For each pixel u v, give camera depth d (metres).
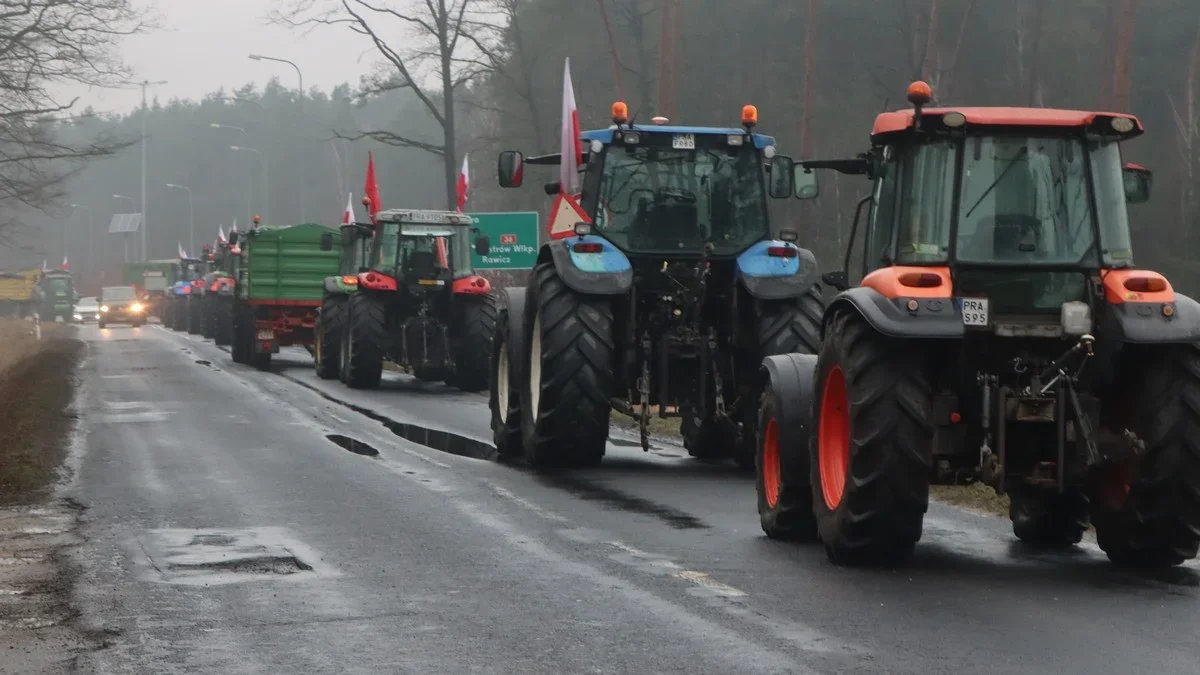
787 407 21.23
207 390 55.31
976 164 19.19
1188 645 14.58
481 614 16.16
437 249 57.59
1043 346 19.03
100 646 14.71
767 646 14.55
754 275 30.19
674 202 31.45
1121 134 19.11
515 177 33.62
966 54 98.12
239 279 77.12
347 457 32.62
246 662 14.07
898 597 17.09
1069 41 95.31
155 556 20.00
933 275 18.66
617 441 37.34
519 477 29.25
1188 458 18.39
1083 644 14.62
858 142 99.19
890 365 18.84
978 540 21.70
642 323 31.17
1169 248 83.38
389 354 57.41
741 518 23.73
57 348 89.31
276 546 20.78
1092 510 19.59
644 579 18.20
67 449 34.25
